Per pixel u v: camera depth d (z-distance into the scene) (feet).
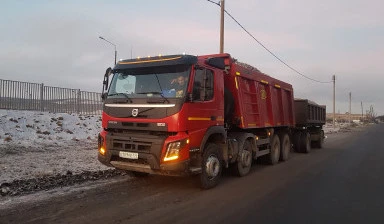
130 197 24.09
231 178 32.35
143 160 24.64
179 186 27.76
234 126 33.73
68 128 65.16
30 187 25.71
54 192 24.94
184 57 24.84
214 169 27.61
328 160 47.60
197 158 25.93
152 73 25.71
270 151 41.57
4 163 34.30
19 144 46.98
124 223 18.56
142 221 18.93
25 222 18.42
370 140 94.17
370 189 28.12
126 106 25.58
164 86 24.94
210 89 27.32
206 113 26.53
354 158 50.29
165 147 23.67
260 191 26.86
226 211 21.12
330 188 28.40
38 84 73.46
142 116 24.75
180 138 23.81
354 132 153.38
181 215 20.15
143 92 25.50
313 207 22.35
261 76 38.68
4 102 66.80
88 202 22.58
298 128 56.44
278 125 44.11
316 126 65.72
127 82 26.50
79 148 48.85
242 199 24.21
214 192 26.22
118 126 25.82
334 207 22.41
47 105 75.31
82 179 29.27
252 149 35.83
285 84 47.03
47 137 55.47
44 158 38.60
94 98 87.51
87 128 69.26
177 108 23.81
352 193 26.61
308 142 57.52
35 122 62.44
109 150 25.91
